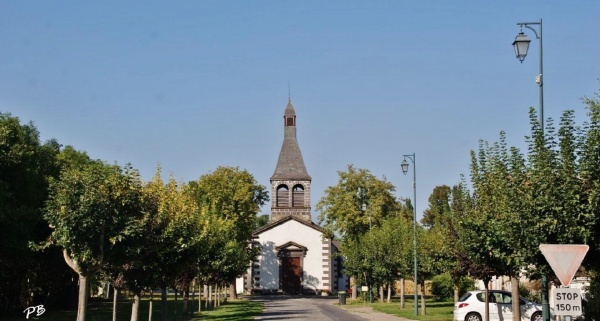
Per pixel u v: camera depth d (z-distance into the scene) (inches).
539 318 1205.1
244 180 2566.4
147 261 982.4
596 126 621.0
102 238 827.4
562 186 620.4
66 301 1994.3
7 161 1300.4
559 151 645.9
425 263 1508.4
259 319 1471.5
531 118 687.1
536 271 692.7
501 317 1226.0
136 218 885.8
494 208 876.0
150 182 1046.4
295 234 3221.0
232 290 2765.7
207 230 1321.4
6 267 1501.0
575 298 503.5
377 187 2716.5
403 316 1528.1
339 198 2716.5
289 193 3385.8
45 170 1503.4
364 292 2285.9
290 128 3521.2
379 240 1999.3
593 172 611.5
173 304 2253.9
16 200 1326.3
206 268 1585.9
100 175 850.8
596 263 640.4
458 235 1098.1
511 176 735.1
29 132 1681.8
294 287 3184.1
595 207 597.9
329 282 3186.5
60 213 807.1
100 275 979.3
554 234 633.6
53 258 1566.2
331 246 3262.8
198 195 2336.4
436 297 2405.3
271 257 3206.2
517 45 743.1
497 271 993.5
